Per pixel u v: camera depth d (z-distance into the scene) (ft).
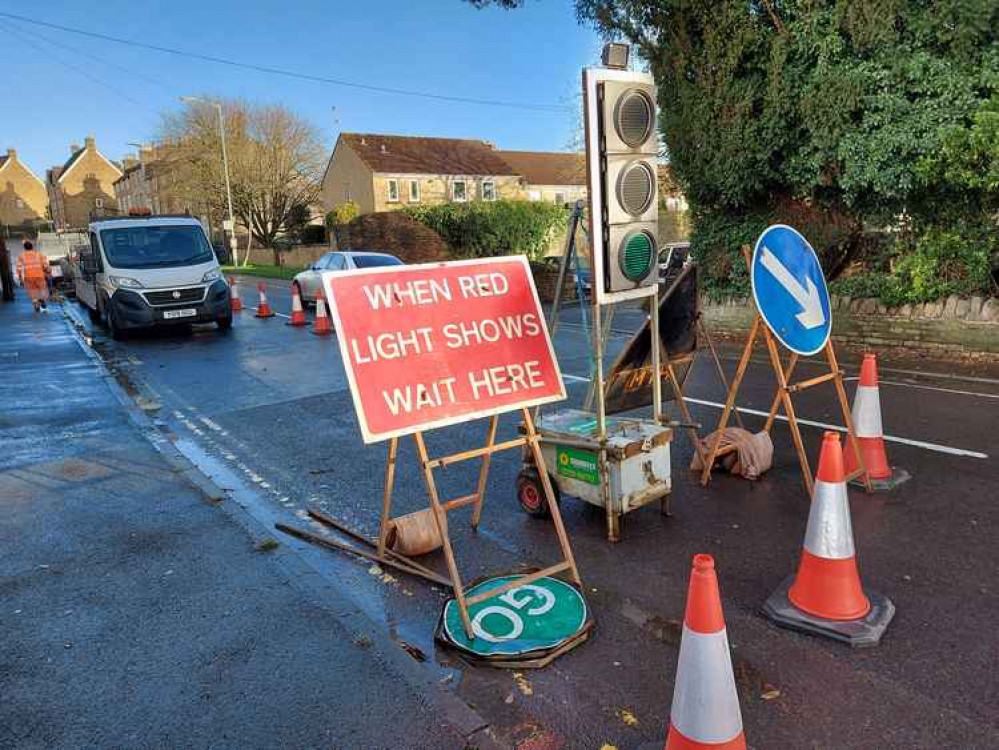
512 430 22.93
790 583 12.10
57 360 37.40
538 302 13.42
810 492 15.87
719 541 14.29
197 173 149.38
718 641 7.53
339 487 18.10
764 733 8.74
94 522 15.81
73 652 10.84
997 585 12.16
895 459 18.44
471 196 153.89
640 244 14.11
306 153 157.69
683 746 7.65
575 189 171.63
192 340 44.78
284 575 13.19
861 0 29.14
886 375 28.37
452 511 16.35
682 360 17.49
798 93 32.35
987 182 26.91
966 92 27.99
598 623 11.40
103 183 300.61
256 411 26.50
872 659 10.18
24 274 61.31
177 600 12.33
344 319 11.31
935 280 31.65
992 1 26.35
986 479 16.85
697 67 35.53
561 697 9.59
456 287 12.52
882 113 30.01
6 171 312.91
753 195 37.83
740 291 39.52
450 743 8.72
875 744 8.51
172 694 9.78
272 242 160.35
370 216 105.40
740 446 17.56
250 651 10.76
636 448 14.25
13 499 17.34
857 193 32.91
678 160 38.27
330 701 9.56
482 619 11.40
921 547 13.64
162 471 19.24
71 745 8.82
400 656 10.55
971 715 8.96
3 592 12.72
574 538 14.65
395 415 11.36
